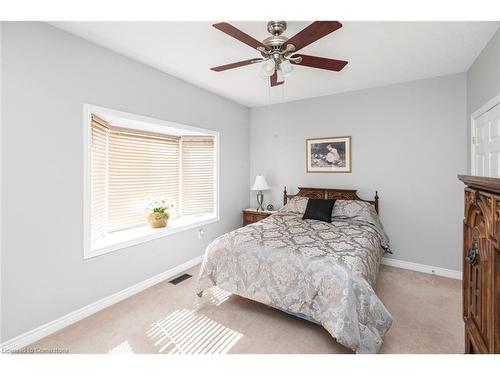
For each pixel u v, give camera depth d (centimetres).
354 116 363
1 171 174
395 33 209
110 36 215
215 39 221
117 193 312
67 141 209
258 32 209
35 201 190
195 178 400
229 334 197
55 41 200
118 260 253
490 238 91
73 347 182
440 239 311
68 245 211
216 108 382
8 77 175
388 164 340
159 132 361
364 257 208
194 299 254
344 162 372
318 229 280
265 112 446
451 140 301
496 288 86
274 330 201
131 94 259
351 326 162
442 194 308
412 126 323
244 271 223
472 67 270
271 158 443
